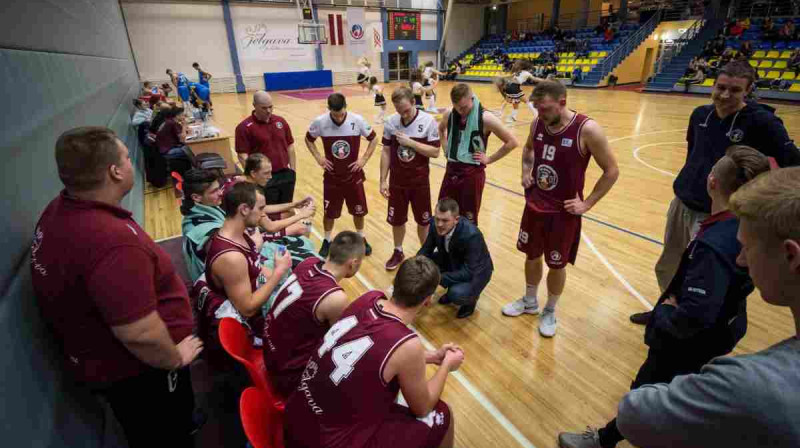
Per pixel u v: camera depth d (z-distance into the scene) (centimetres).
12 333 102
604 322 273
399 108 294
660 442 73
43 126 171
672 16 1802
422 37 2273
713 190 151
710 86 1395
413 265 132
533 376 228
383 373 120
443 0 2280
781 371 57
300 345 160
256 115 353
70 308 115
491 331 267
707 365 68
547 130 219
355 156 340
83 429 131
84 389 141
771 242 60
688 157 235
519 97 1001
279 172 374
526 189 251
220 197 238
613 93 1527
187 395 158
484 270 271
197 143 580
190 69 1670
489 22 2542
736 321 140
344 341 125
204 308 212
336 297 154
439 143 315
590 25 2230
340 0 1931
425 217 338
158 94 852
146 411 139
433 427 139
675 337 140
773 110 204
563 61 1931
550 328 259
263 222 279
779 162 200
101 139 114
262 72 1830
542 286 316
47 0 242
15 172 130
